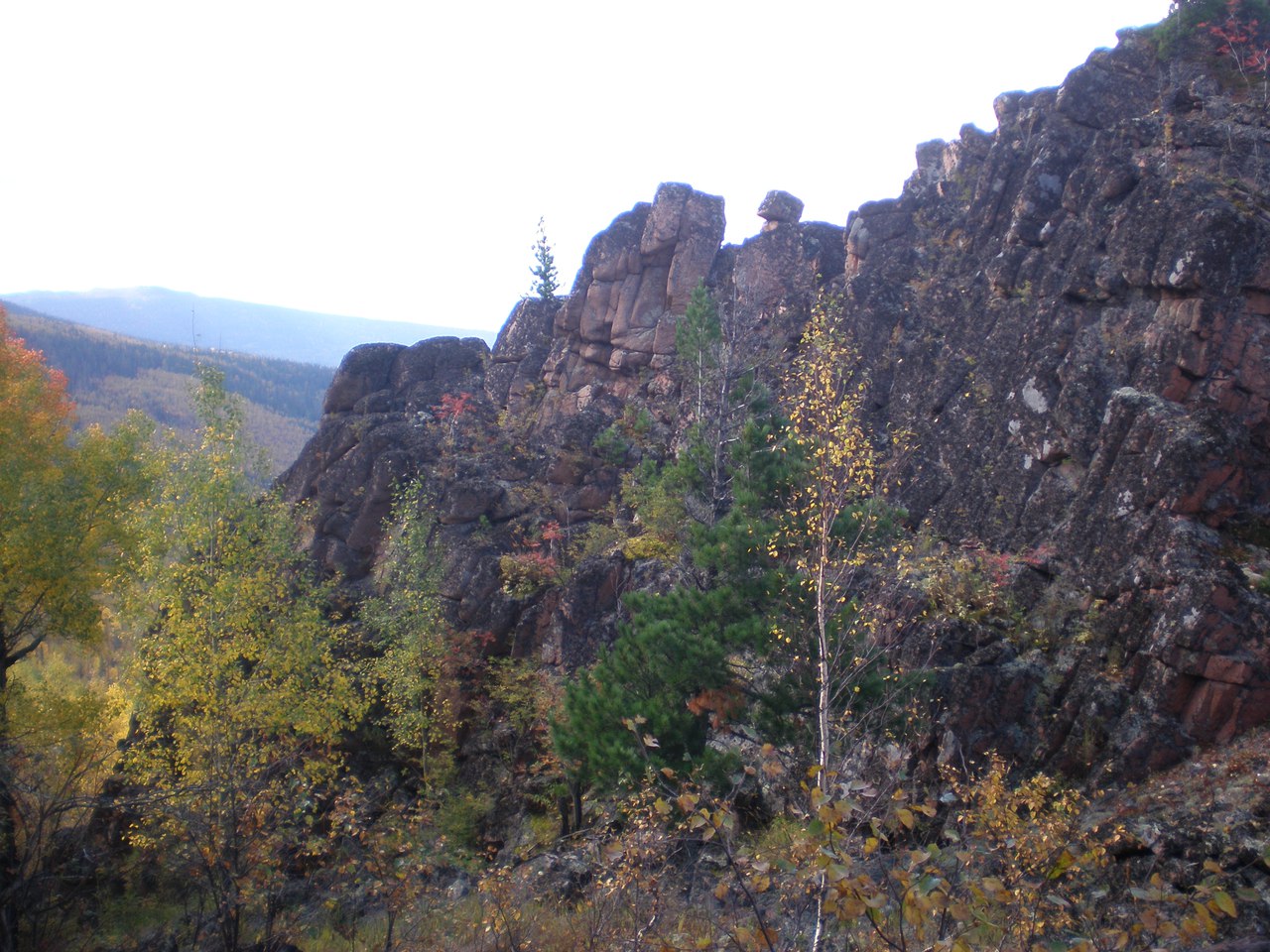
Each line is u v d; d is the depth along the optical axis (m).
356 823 15.30
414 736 25.19
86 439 26.47
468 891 18.09
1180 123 22.42
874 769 13.91
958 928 8.44
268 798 15.61
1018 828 9.22
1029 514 20.61
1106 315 21.14
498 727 26.05
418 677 25.97
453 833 23.41
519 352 38.94
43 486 23.86
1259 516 17.08
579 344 37.09
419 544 28.88
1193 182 20.58
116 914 20.59
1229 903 6.57
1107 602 17.52
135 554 25.09
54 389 28.19
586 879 16.20
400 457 32.94
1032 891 8.11
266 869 14.93
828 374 16.12
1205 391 18.64
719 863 14.87
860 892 6.42
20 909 19.30
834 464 13.73
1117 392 19.09
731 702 16.64
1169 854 12.94
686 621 17.56
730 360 26.91
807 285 33.72
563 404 36.31
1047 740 16.66
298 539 33.28
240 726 22.05
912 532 22.62
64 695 25.44
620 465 31.52
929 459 23.62
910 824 7.52
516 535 30.25
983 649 17.86
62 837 22.27
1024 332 22.89
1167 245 19.98
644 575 25.81
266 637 24.39
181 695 22.64
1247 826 12.70
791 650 16.47
